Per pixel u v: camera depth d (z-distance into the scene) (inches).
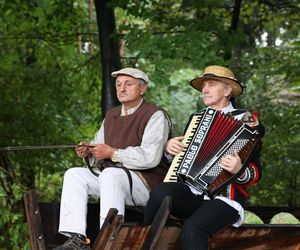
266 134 396.5
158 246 193.3
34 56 418.6
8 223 274.5
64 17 411.8
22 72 403.9
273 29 421.4
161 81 331.0
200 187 189.9
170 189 186.5
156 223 180.5
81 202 197.2
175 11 389.7
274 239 207.2
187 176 190.4
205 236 186.9
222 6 390.6
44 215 206.7
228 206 190.1
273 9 411.8
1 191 267.1
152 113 207.8
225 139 193.0
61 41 422.9
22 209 284.8
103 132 215.9
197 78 204.2
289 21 415.8
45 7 402.0
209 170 190.5
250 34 412.2
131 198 200.7
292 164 398.0
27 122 396.8
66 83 411.8
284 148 402.0
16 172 400.2
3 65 402.0
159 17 358.9
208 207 189.0
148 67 414.6
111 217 177.3
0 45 410.0
